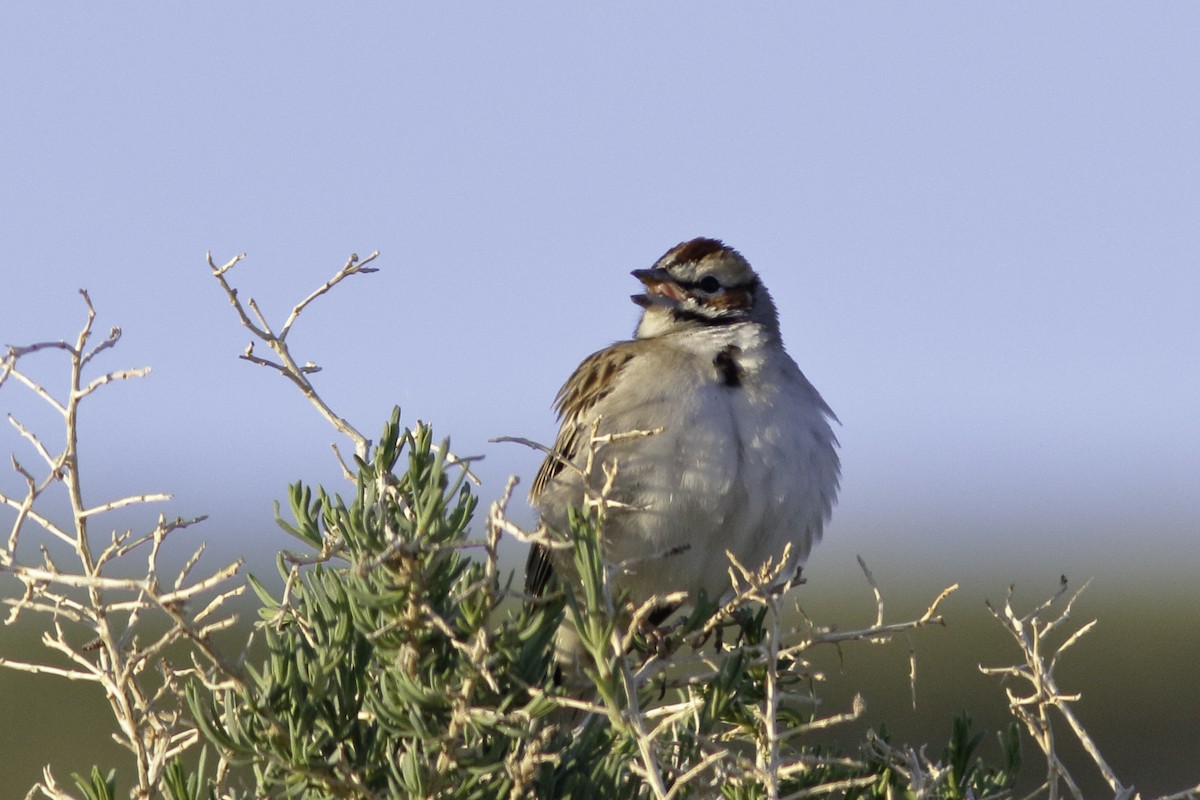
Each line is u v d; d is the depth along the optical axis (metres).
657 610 12.61
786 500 12.39
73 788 17.98
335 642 7.99
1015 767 9.20
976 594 42.78
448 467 7.85
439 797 7.52
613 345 13.68
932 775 8.40
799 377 13.18
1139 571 49.81
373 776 7.98
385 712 7.62
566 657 8.76
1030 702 8.77
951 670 25.62
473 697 7.66
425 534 7.66
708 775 9.00
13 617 7.62
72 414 7.64
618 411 12.37
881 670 25.62
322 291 8.73
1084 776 22.72
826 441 12.90
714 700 8.80
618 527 12.31
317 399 8.79
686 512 12.20
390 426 8.13
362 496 8.02
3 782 18.20
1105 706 25.61
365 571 7.64
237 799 8.25
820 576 45.19
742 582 12.52
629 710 7.24
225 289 8.71
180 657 17.53
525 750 7.66
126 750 19.27
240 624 20.33
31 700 20.59
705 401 12.39
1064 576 8.91
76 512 7.62
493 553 7.47
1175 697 25.78
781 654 8.79
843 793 9.18
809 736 17.72
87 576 7.47
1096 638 31.11
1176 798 8.85
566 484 12.55
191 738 8.15
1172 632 31.44
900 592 42.72
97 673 7.75
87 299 7.72
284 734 7.78
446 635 7.82
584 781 8.02
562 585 7.60
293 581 7.80
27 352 7.59
